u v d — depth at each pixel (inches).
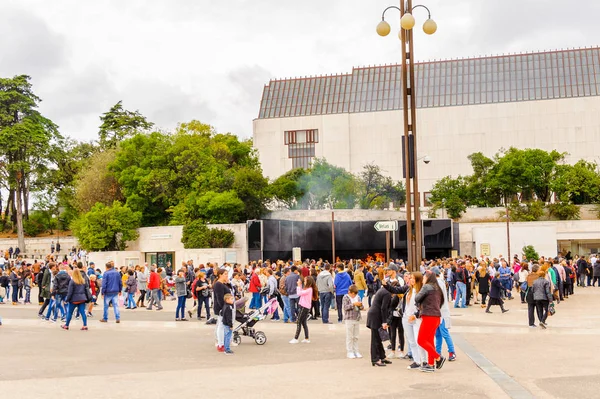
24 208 3587.6
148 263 2554.1
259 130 4822.8
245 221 2640.3
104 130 3988.7
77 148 3631.9
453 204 3289.9
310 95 4869.6
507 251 2647.6
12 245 3255.4
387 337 559.5
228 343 650.8
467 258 1446.9
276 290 1038.4
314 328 896.9
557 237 2918.3
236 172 2751.0
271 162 4790.8
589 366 535.2
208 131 3233.3
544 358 582.6
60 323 950.4
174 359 609.6
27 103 3344.0
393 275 585.0
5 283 1411.2
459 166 4510.3
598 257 2308.1
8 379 495.8
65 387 458.0
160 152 2822.3
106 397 418.9
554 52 4630.9
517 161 3486.7
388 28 907.4
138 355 634.8
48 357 619.8
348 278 977.5
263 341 721.6
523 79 4571.9
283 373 521.7
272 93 4950.8
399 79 4781.0
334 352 656.4
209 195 2536.9
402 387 451.8
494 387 447.2
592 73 4483.3
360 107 4729.3
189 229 2456.9
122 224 2539.4
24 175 3292.3
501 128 4475.9
